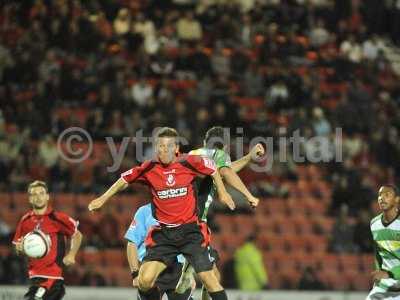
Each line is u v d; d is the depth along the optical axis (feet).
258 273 210.79
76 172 233.76
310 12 295.69
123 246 224.74
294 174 251.60
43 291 127.75
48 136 235.40
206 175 105.50
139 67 261.03
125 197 239.71
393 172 257.34
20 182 233.96
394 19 304.50
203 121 237.45
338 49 291.38
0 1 273.54
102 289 196.75
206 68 264.31
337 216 246.06
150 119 237.86
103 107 242.37
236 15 281.95
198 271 102.99
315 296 206.39
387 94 276.82
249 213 244.42
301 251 240.94
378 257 128.57
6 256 211.00
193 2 295.07
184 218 104.12
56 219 129.29
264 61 273.54
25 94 249.96
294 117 251.39
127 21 270.46
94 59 258.57
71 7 268.41
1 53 258.98
